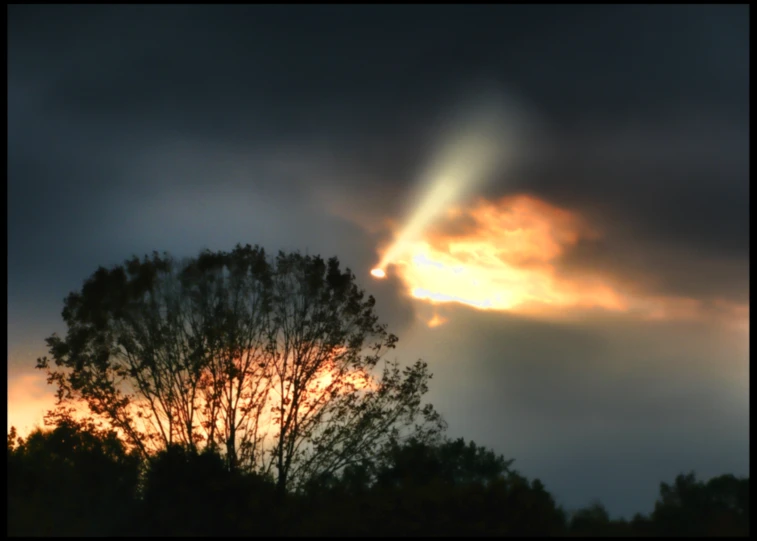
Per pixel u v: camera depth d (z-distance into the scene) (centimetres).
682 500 5041
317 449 6412
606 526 4941
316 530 5028
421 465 6075
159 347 6612
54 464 6134
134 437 6378
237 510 5309
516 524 4881
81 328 6606
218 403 6450
